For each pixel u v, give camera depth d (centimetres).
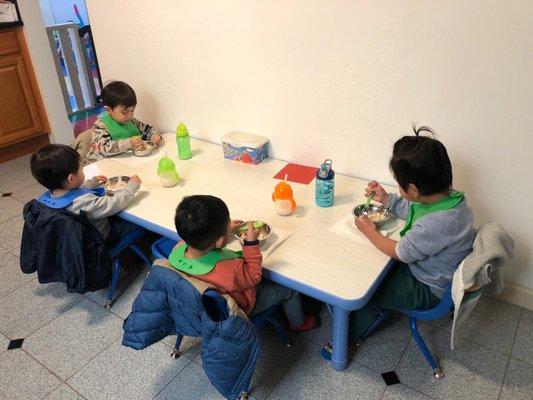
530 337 177
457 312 131
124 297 209
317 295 132
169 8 227
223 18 209
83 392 163
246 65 213
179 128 220
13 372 172
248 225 143
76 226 168
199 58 230
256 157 216
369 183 176
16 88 348
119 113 233
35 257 186
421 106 174
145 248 236
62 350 182
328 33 182
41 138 382
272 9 192
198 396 160
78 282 176
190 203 130
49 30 407
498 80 156
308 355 173
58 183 174
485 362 167
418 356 171
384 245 143
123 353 179
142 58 256
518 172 167
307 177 202
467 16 152
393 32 167
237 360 131
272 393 159
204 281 132
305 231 159
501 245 131
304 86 199
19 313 202
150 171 213
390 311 193
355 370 166
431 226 135
